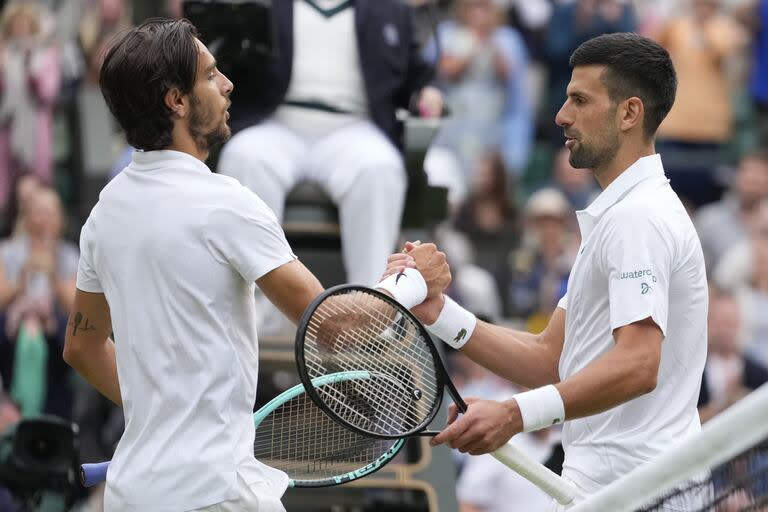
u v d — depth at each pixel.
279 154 22.83
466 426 14.48
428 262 16.34
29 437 20.08
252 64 22.97
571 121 15.64
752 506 12.78
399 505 21.45
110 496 14.06
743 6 43.56
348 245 22.97
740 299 37.16
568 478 15.41
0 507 21.38
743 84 43.41
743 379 34.88
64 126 38.16
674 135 43.12
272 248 14.15
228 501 13.77
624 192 15.33
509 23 43.00
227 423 13.96
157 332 13.99
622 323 14.70
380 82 23.78
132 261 14.12
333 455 16.28
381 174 22.86
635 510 13.59
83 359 15.36
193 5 22.59
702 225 40.69
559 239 37.97
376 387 15.01
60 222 33.41
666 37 43.16
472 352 16.64
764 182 40.41
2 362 31.34
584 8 42.25
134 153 14.50
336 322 14.61
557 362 16.72
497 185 40.00
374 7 23.91
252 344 14.39
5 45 37.44
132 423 14.11
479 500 29.12
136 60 14.27
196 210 14.07
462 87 41.16
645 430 15.19
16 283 32.28
